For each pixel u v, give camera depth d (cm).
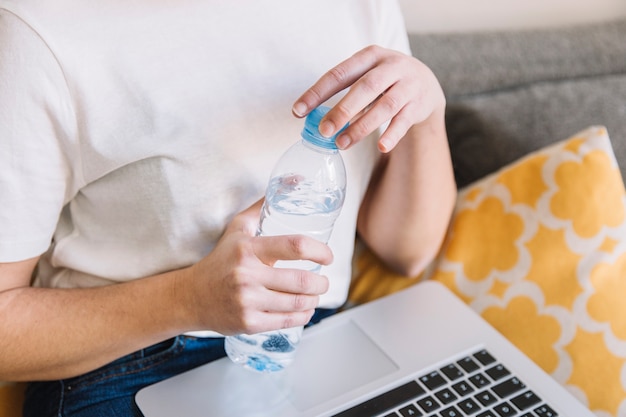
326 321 96
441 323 98
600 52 141
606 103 134
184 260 88
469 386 89
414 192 101
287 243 73
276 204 81
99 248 89
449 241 113
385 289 112
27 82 73
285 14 85
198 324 80
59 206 81
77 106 76
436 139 97
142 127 79
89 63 75
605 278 106
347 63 79
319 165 78
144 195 84
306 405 83
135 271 88
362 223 110
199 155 83
